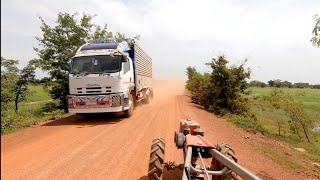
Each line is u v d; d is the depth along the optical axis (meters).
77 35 26.92
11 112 20.42
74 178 7.05
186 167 3.62
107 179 6.98
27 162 8.36
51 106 28.81
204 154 4.79
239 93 27.17
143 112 19.52
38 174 7.34
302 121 21.03
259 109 36.84
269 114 33.06
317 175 9.89
